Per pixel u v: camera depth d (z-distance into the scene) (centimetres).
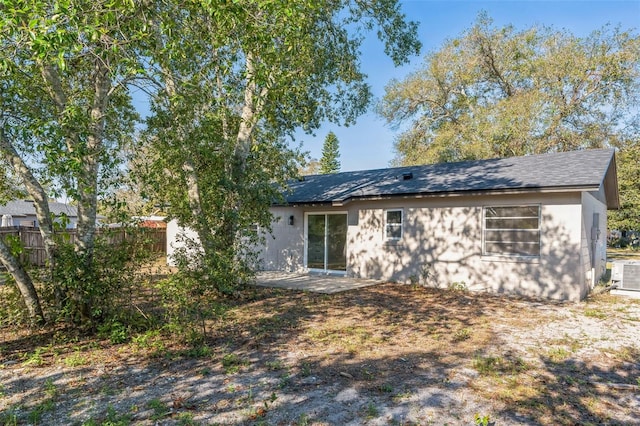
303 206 1354
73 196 562
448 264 1084
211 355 524
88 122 563
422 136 2677
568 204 914
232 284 813
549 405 378
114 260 623
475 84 2514
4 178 725
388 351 541
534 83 2334
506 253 1003
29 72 612
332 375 452
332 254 1353
